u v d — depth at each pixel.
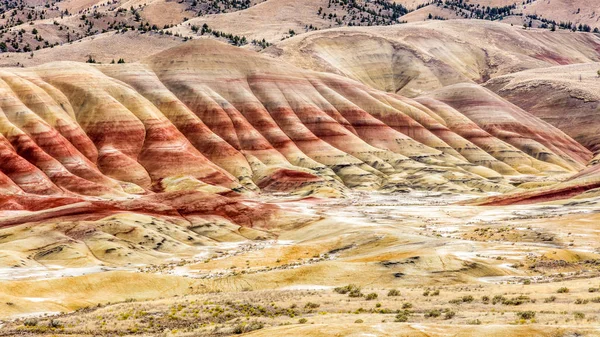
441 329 31.45
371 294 48.72
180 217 123.19
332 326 32.88
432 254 71.31
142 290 65.12
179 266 90.31
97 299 62.22
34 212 134.00
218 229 119.75
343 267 67.56
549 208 127.12
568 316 34.88
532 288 47.69
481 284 58.31
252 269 82.75
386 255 78.75
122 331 41.44
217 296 53.81
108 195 163.88
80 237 103.81
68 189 163.62
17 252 94.12
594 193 133.25
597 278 52.03
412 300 45.97
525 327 30.58
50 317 50.59
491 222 115.62
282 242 111.19
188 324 42.28
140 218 113.75
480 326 31.45
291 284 64.38
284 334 32.66
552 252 76.44
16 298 58.19
